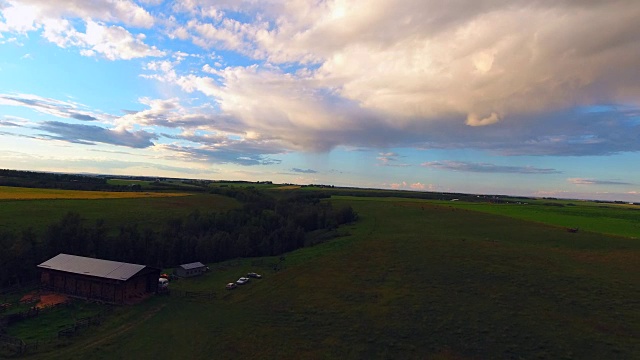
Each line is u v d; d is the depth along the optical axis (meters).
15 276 62.56
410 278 60.88
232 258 92.25
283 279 66.38
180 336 45.59
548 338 41.44
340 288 59.44
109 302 55.19
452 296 53.12
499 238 83.75
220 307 55.38
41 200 101.06
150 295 59.59
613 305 47.50
